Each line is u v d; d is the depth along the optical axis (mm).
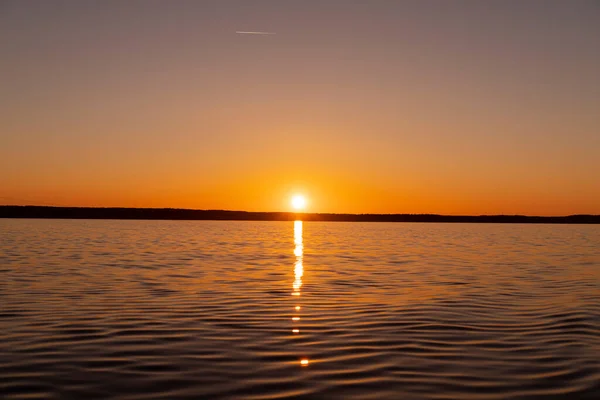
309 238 79938
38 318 19266
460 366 14039
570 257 46000
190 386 12469
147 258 42250
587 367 13938
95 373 13297
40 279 29281
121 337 16719
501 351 15406
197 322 18938
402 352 15281
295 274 33000
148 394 11961
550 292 25984
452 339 16750
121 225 129250
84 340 16312
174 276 31281
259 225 169625
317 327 18328
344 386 12547
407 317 19969
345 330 17906
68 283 27891
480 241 72188
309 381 12852
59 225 122188
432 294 25297
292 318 19734
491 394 12094
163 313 20406
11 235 74688
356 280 30281
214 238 75500
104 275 31266
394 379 13031
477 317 20000
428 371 13625
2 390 12133
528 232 108375
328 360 14516
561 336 17125
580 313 20719
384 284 28641
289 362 14320
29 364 13938
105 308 21234
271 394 12016
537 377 13195
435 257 45938
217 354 14992
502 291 26234
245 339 16656
